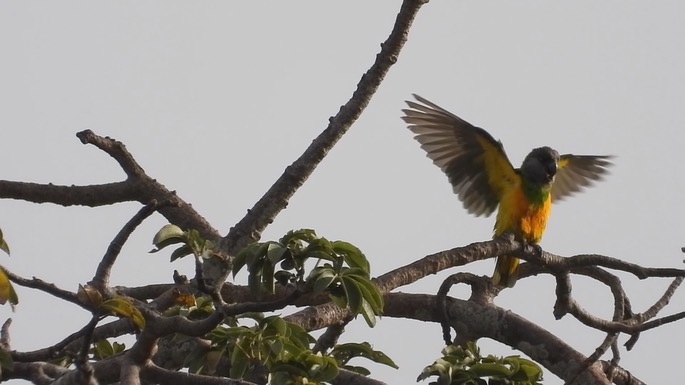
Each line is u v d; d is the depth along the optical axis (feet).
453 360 30.73
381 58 39.83
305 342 30.91
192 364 29.68
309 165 40.96
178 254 27.40
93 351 35.40
